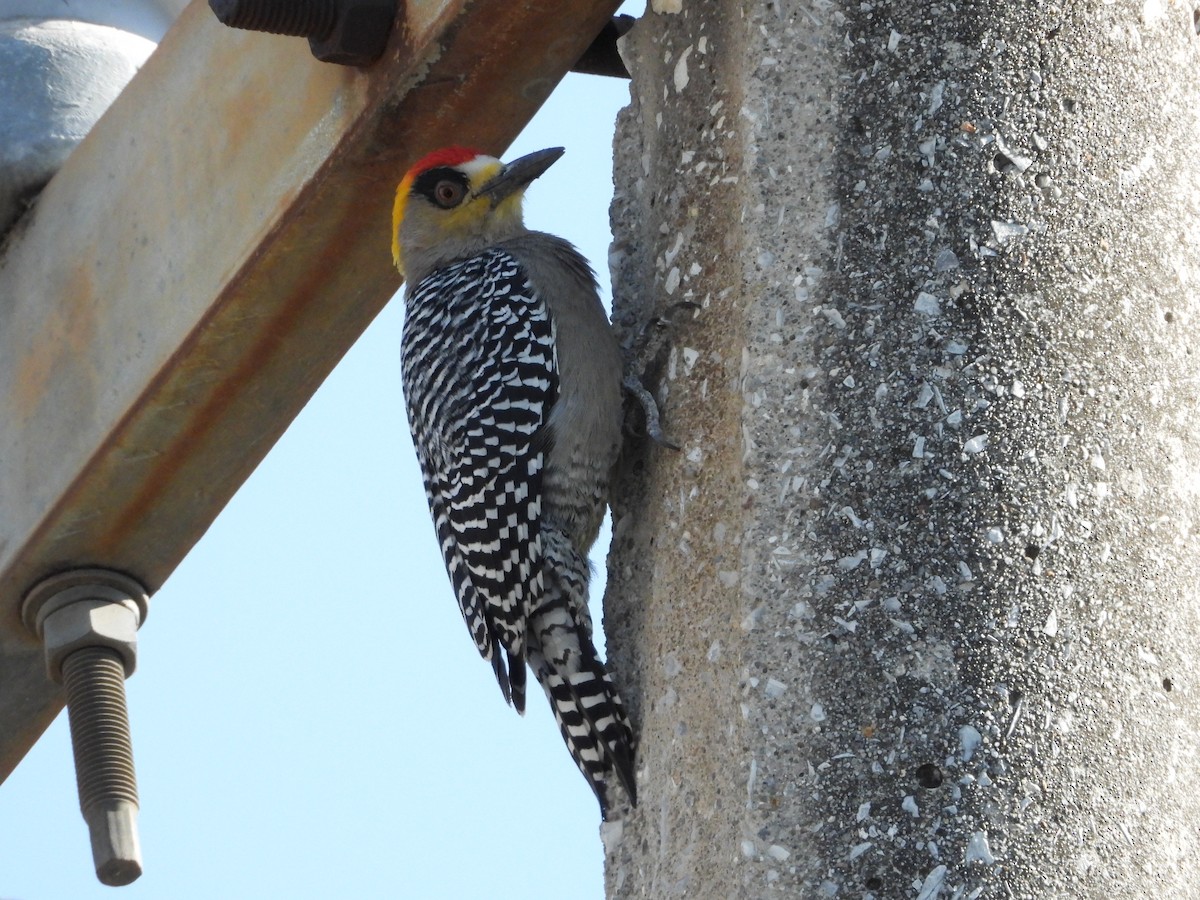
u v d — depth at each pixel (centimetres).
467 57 1159
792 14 1005
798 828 884
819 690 902
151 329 1349
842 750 891
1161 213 980
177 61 1358
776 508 937
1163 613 920
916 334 942
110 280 1398
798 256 970
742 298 987
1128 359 947
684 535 997
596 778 1024
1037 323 941
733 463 976
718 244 1032
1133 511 927
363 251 1271
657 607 1007
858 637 905
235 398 1354
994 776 878
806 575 921
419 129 1204
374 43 1177
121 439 1376
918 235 956
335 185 1224
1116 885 870
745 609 927
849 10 996
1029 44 978
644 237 1109
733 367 998
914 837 873
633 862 984
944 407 930
